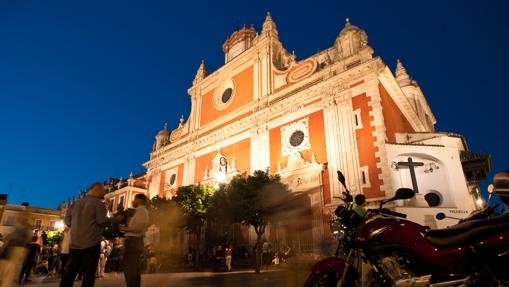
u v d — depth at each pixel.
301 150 22.56
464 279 2.93
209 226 26.33
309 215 19.92
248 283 9.61
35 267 16.48
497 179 3.27
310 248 18.45
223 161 27.80
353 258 3.53
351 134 20.12
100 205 5.41
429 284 2.94
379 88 21.08
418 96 34.84
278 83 27.27
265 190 20.02
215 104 32.66
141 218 5.50
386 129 20.22
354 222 3.60
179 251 26.48
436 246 3.02
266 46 29.14
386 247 3.22
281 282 9.52
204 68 37.22
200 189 22.81
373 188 18.12
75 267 5.02
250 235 23.11
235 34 36.53
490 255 2.86
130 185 45.69
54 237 35.91
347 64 22.38
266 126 25.67
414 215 16.36
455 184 18.20
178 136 36.47
